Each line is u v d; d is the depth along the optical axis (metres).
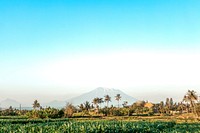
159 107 154.38
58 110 94.44
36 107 147.38
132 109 127.88
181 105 153.75
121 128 36.06
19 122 58.72
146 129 40.88
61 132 30.23
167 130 43.25
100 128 32.28
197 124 59.34
